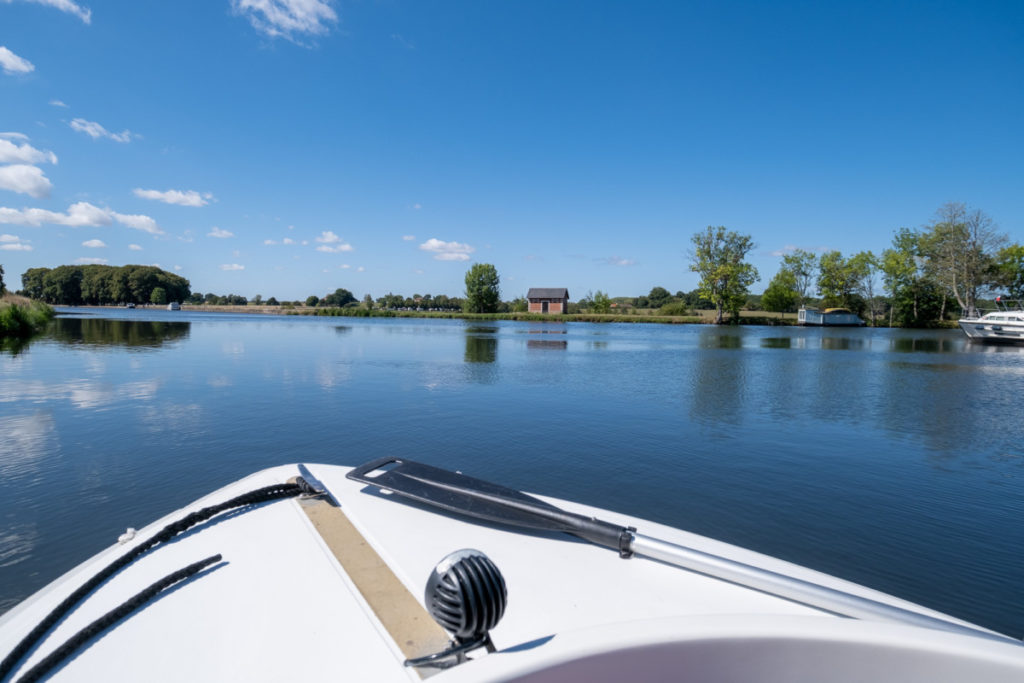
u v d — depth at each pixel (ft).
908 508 14.05
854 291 198.80
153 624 3.70
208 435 20.13
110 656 3.39
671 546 4.75
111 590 4.24
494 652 2.74
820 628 2.77
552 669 2.46
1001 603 9.61
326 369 40.50
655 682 2.66
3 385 30.86
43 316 99.60
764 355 61.77
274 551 4.74
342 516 5.47
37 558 10.47
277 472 6.97
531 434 21.29
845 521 13.14
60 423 21.83
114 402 26.21
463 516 5.48
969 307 143.54
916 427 23.95
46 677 3.22
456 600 2.58
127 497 13.73
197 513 5.24
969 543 12.00
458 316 222.28
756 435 21.97
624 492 14.94
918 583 10.30
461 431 21.49
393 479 6.30
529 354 58.03
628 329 144.36
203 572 4.38
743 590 4.33
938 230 155.94
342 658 3.28
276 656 3.34
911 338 107.04
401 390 31.37
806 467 17.54
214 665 3.28
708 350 69.00
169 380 33.37
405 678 3.05
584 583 4.39
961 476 16.85
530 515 5.35
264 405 26.03
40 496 13.76
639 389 33.86
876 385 37.09
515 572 4.52
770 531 12.55
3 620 3.98
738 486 15.55
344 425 22.06
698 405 28.53
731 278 194.29
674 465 17.47
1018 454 19.44
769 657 2.73
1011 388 35.81
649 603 4.13
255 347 57.62
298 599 3.96
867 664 2.72
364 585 4.13
